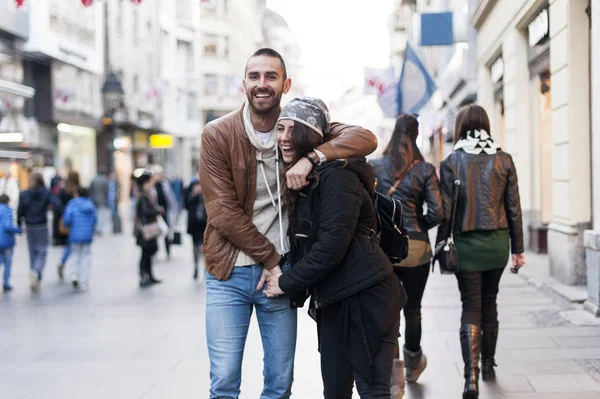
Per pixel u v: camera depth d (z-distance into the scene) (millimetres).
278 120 3195
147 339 6848
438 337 6500
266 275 3357
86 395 5012
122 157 34781
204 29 54406
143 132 38812
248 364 5777
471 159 4703
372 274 3111
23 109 24656
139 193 10797
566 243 8734
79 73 29078
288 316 3463
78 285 10820
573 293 8102
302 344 6410
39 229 10391
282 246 3398
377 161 4859
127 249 16797
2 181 18172
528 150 13305
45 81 25875
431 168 4758
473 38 18375
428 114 25203
